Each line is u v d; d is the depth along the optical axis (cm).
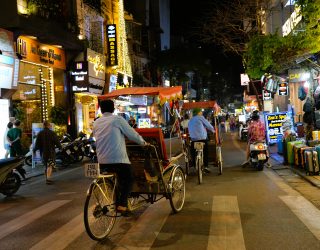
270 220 686
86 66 2364
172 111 932
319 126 1677
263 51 1504
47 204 910
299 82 2178
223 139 3000
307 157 1095
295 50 1480
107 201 638
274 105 2695
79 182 1225
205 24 2403
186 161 1216
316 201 820
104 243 599
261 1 2261
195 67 4988
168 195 739
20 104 1916
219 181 1099
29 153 1605
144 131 746
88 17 2603
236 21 2419
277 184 1023
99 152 641
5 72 1639
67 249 580
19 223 749
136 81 3984
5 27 1673
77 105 2541
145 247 571
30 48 1947
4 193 1027
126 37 3703
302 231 620
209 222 686
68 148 1692
